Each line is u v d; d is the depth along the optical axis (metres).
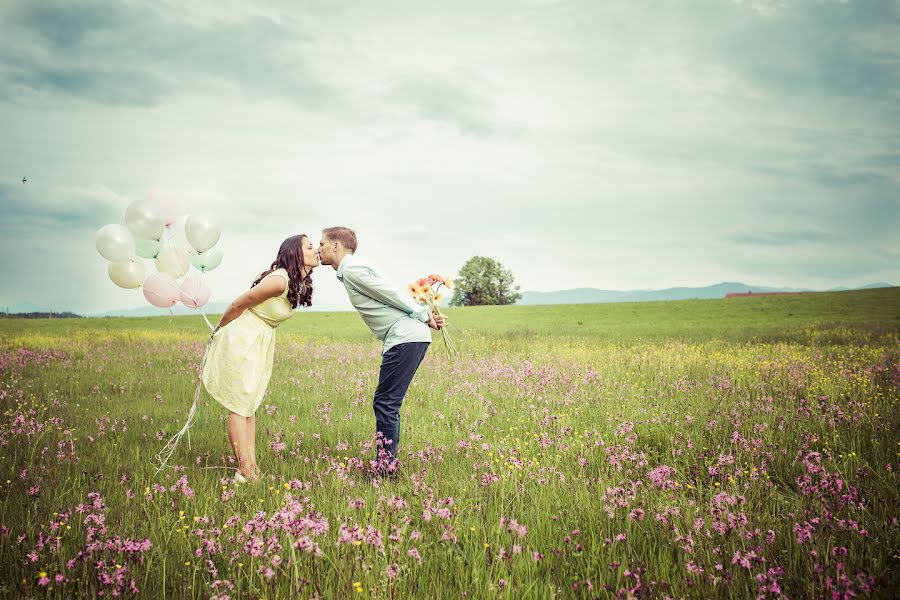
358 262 4.85
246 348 4.75
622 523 3.44
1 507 3.71
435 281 5.26
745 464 4.71
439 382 9.46
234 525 3.20
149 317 37.59
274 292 4.78
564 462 4.81
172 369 11.95
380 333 4.97
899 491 3.88
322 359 13.93
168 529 3.40
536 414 6.63
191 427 6.56
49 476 4.46
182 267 5.72
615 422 6.29
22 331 24.58
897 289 43.50
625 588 2.50
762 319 31.03
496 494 3.99
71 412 7.20
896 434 5.51
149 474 4.67
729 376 9.77
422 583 2.81
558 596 2.72
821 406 6.41
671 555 3.05
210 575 2.83
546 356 13.70
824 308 35.00
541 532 3.39
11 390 8.52
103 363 12.52
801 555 2.98
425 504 3.48
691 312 36.88
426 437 5.88
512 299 91.88
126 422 6.78
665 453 5.22
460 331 25.20
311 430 6.28
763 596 2.37
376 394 4.89
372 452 5.22
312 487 4.21
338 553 2.88
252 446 4.85
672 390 8.34
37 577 2.73
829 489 3.71
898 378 8.78
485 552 3.03
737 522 3.10
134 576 2.76
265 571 2.59
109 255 5.40
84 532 3.31
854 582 2.60
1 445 5.31
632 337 21.89
